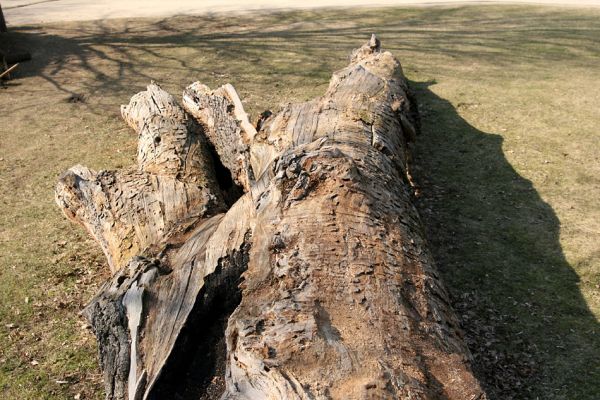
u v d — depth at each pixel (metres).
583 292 4.45
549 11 14.70
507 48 11.23
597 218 5.45
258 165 4.75
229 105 6.29
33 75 10.25
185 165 4.98
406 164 5.32
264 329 2.74
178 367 3.04
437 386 2.57
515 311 4.27
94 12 15.93
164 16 15.18
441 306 3.16
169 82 9.55
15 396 3.61
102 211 4.35
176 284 3.26
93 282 4.71
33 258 5.03
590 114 7.83
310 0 17.16
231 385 2.61
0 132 7.79
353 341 2.65
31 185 6.33
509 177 6.26
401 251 3.34
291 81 9.41
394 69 7.11
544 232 5.24
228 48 11.55
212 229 3.76
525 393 3.56
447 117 7.86
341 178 3.64
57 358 3.92
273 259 3.25
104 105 8.66
